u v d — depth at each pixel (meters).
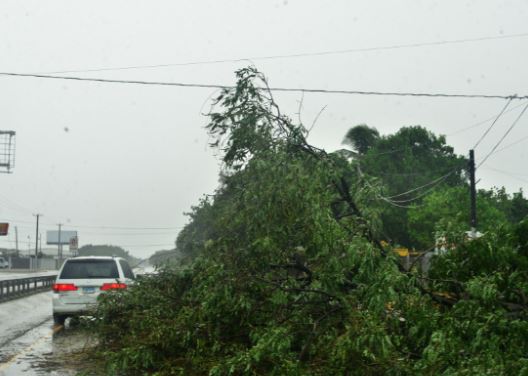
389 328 6.77
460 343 6.19
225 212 9.07
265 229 8.50
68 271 15.59
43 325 15.84
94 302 15.25
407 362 6.48
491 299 6.73
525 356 6.04
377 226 8.38
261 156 8.69
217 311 8.39
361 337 6.41
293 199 8.22
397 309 6.89
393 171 42.69
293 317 7.87
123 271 15.88
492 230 8.17
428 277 8.17
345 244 7.75
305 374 6.76
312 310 7.95
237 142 9.13
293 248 8.58
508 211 45.69
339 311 7.69
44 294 29.17
